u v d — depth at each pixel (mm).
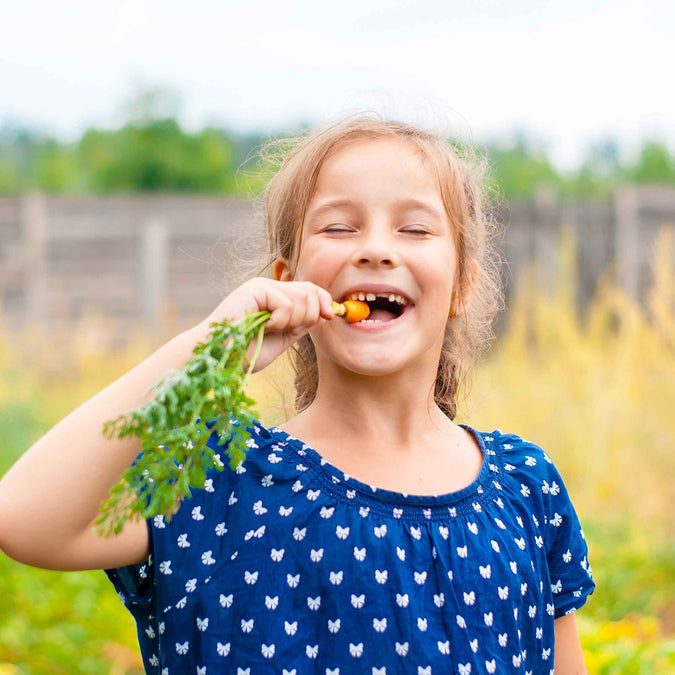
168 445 1506
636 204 11094
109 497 1678
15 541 1643
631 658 3324
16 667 3906
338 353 1897
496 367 8109
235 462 1503
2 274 11812
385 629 1758
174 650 1778
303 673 1729
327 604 1771
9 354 10164
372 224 1921
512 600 1887
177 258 12258
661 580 5125
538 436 6668
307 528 1821
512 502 2037
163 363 1722
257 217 2713
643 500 6137
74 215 11992
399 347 1896
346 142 2014
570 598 2109
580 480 6410
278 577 1785
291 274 2148
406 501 1876
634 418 6543
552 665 2025
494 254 2867
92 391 9609
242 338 1589
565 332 7145
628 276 10977
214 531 1825
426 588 1812
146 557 1852
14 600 4375
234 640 1753
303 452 1906
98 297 12047
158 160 20500
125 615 4574
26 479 1650
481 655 1801
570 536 2133
